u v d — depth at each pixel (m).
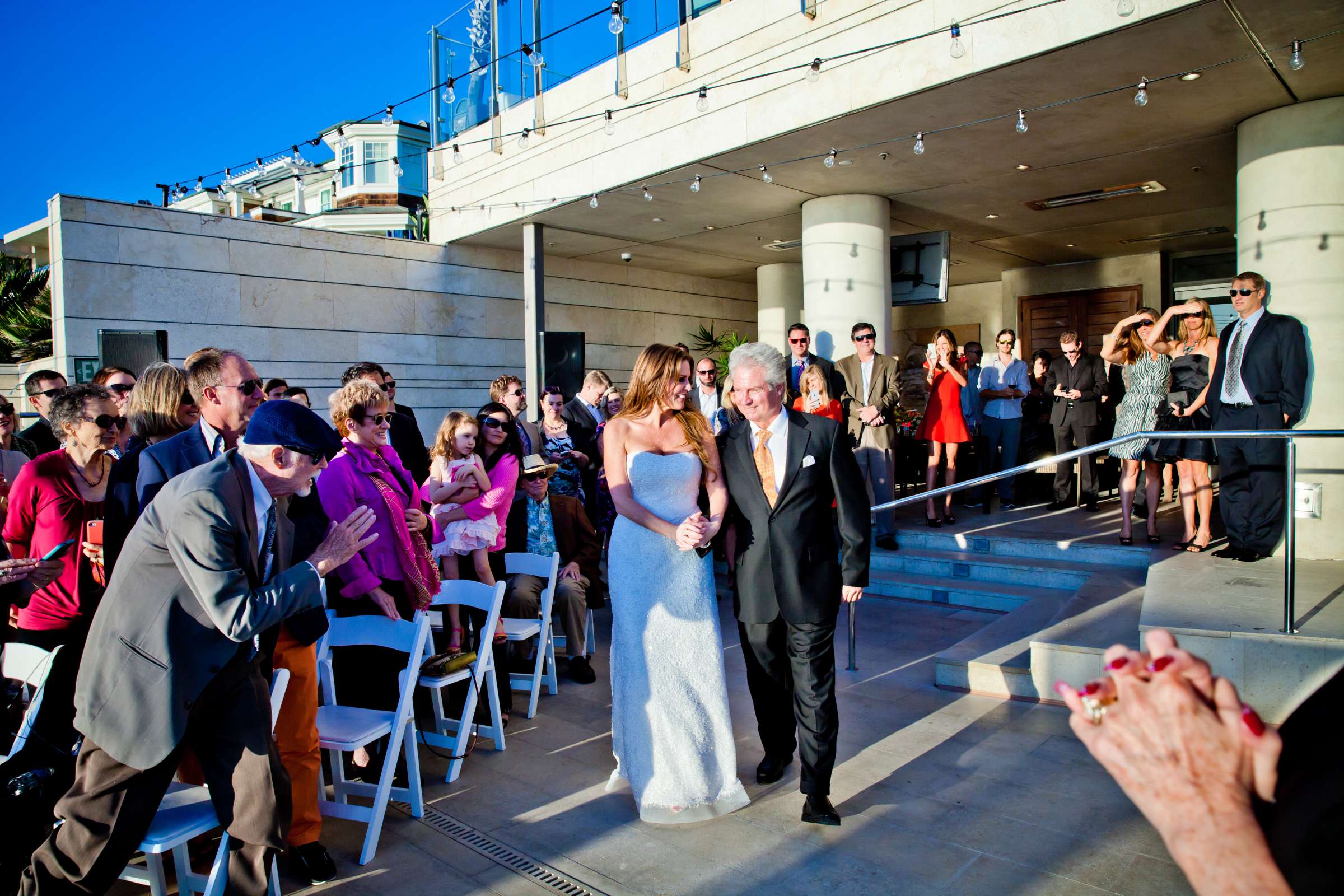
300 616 2.88
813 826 3.13
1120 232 10.70
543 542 5.01
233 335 9.45
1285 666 3.88
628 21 8.13
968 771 3.54
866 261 8.77
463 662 3.63
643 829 3.17
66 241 8.37
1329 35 5.04
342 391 3.65
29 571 3.02
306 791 2.87
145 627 2.29
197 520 2.29
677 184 8.39
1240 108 6.24
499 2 9.73
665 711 3.20
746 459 3.34
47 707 2.70
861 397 6.99
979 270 13.45
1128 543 6.30
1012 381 8.38
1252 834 0.81
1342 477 5.52
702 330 13.81
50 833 2.47
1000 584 6.39
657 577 3.28
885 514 7.05
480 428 4.61
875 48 6.26
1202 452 5.81
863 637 5.61
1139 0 4.95
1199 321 5.91
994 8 5.63
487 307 11.50
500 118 9.89
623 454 3.37
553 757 3.88
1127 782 0.90
